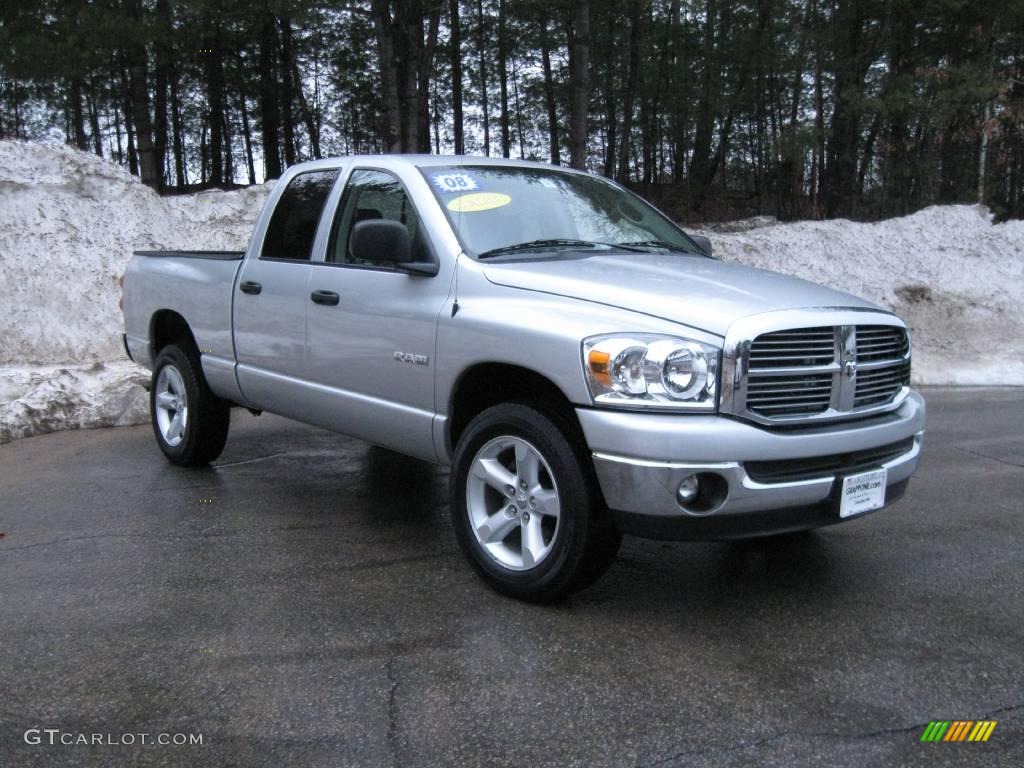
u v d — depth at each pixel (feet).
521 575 12.53
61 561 14.30
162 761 8.81
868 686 10.40
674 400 11.28
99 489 18.63
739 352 11.28
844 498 12.10
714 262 15.03
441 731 9.36
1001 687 10.41
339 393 15.81
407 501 17.99
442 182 15.16
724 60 75.56
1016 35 56.85
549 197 16.11
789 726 9.50
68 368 25.95
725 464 11.14
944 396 31.17
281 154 112.06
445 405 13.78
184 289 19.75
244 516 16.80
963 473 20.56
